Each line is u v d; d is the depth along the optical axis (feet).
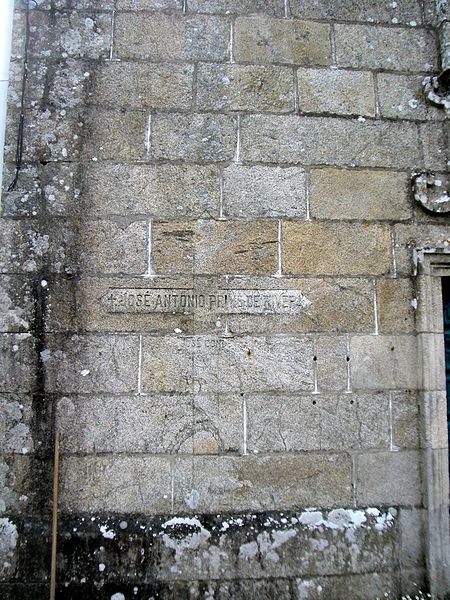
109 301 9.23
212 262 9.43
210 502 8.92
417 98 10.22
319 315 9.48
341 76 10.12
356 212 9.79
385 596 8.82
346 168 9.88
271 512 8.97
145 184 9.53
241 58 10.00
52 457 8.85
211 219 9.53
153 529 8.70
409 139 10.09
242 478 9.02
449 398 9.89
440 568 8.96
